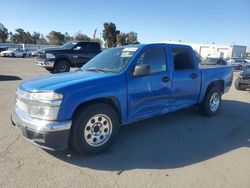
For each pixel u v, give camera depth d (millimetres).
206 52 67125
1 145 4707
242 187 3682
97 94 4316
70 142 4312
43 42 85250
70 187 3533
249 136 5695
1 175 3744
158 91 5297
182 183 3725
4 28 84438
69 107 4023
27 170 3904
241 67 38188
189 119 6727
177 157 4539
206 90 6758
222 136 5633
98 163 4219
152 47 5328
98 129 4457
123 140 5195
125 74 4766
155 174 3943
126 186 3604
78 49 15492
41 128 3914
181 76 5789
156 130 5832
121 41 65938
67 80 4387
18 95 4418
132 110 4910
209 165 4289
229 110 7988
